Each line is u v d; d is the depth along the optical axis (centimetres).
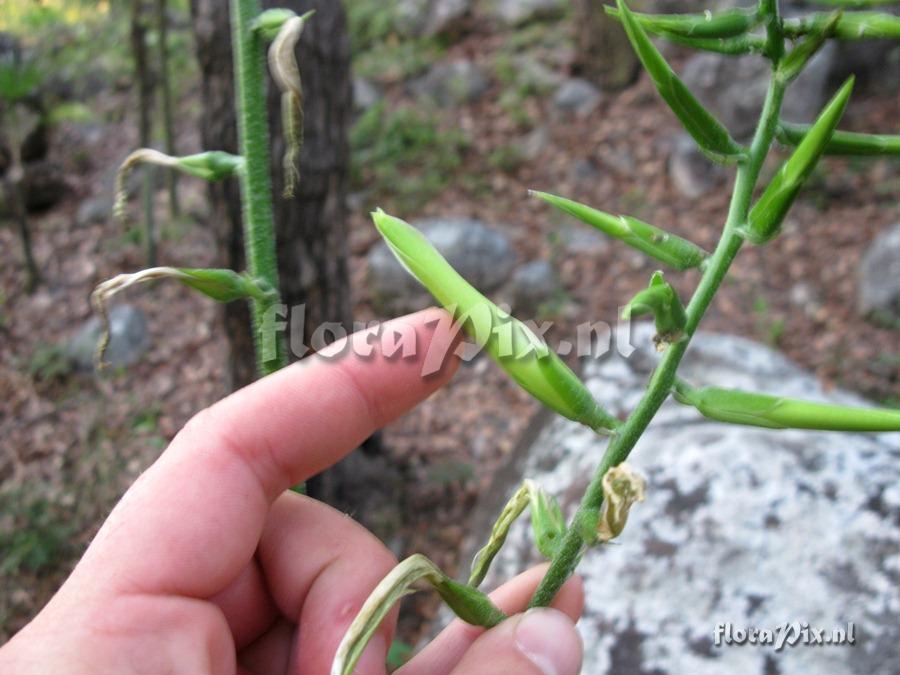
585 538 13
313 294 56
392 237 13
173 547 16
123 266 91
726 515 37
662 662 34
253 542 18
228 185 52
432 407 75
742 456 39
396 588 13
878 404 73
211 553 17
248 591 20
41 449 68
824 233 96
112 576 16
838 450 39
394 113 117
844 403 52
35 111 111
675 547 37
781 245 95
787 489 37
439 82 125
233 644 18
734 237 12
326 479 58
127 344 78
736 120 106
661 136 112
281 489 18
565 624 16
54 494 63
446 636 21
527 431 53
